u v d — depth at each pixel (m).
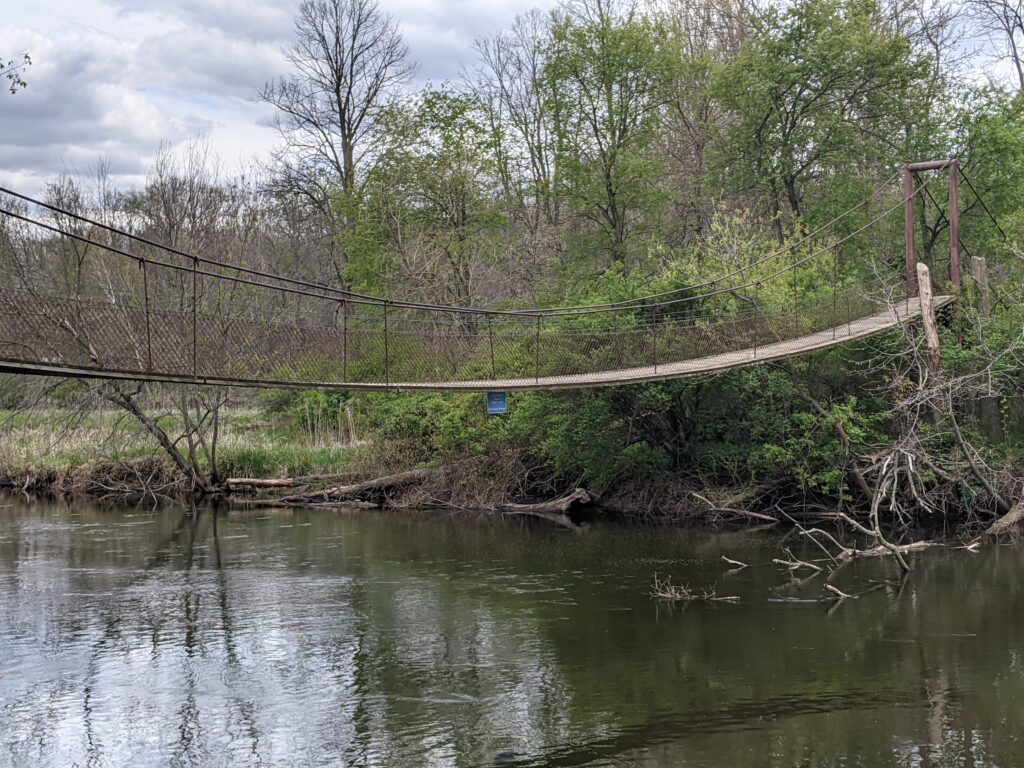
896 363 19.83
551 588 14.27
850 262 26.61
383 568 15.75
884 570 15.25
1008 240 22.14
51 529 19.59
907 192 21.19
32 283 20.36
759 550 17.11
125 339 11.07
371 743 8.52
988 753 8.14
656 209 30.98
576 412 20.72
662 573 15.25
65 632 12.00
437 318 27.77
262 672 10.46
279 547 17.64
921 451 16.92
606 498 22.00
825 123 27.14
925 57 27.55
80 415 24.48
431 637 11.76
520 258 31.09
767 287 21.06
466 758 8.20
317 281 32.50
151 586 14.48
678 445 21.36
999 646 11.05
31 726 8.95
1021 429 19.75
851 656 10.81
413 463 24.03
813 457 19.72
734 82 28.17
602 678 10.19
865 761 8.02
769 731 8.69
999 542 17.27
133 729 8.87
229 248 27.25
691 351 19.50
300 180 32.94
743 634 11.74
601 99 30.25
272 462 25.06
